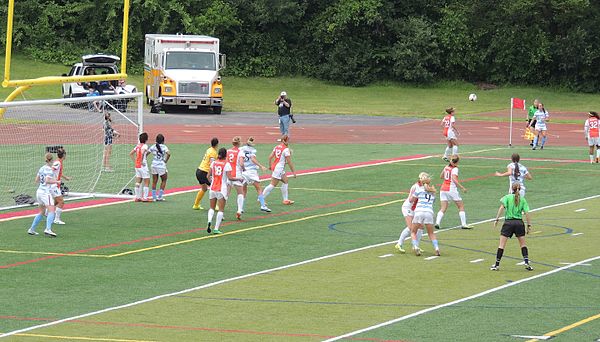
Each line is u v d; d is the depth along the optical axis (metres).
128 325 22.22
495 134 69.19
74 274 27.73
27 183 43.22
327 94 102.69
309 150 56.94
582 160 54.56
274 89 104.00
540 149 59.75
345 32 109.19
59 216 35.25
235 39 109.19
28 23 102.69
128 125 65.50
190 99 76.62
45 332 21.56
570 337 21.23
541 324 22.44
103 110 47.47
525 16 107.19
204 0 107.62
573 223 36.81
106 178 45.75
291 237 33.62
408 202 31.16
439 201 41.59
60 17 103.31
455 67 111.12
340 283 26.89
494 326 22.20
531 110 60.38
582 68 106.81
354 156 54.69
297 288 26.23
